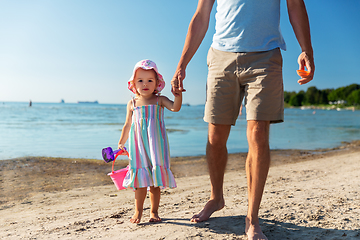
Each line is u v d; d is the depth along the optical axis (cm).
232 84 218
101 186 423
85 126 1839
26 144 940
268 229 209
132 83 255
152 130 235
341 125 2334
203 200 310
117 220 244
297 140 1229
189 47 227
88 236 203
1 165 561
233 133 1483
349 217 232
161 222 232
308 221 225
